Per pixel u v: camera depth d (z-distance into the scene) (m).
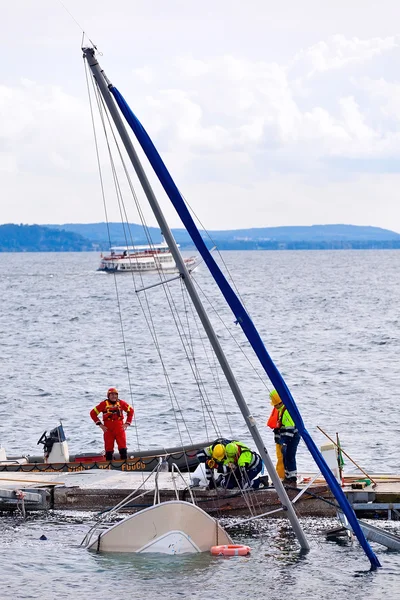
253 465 48.97
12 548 43.12
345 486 49.88
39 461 59.00
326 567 40.31
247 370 115.75
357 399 91.62
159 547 42.03
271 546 43.59
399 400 90.44
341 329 177.75
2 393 98.75
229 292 41.81
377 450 66.94
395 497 48.53
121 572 39.41
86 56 42.28
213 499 48.88
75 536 45.34
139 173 42.25
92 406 90.50
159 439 74.06
